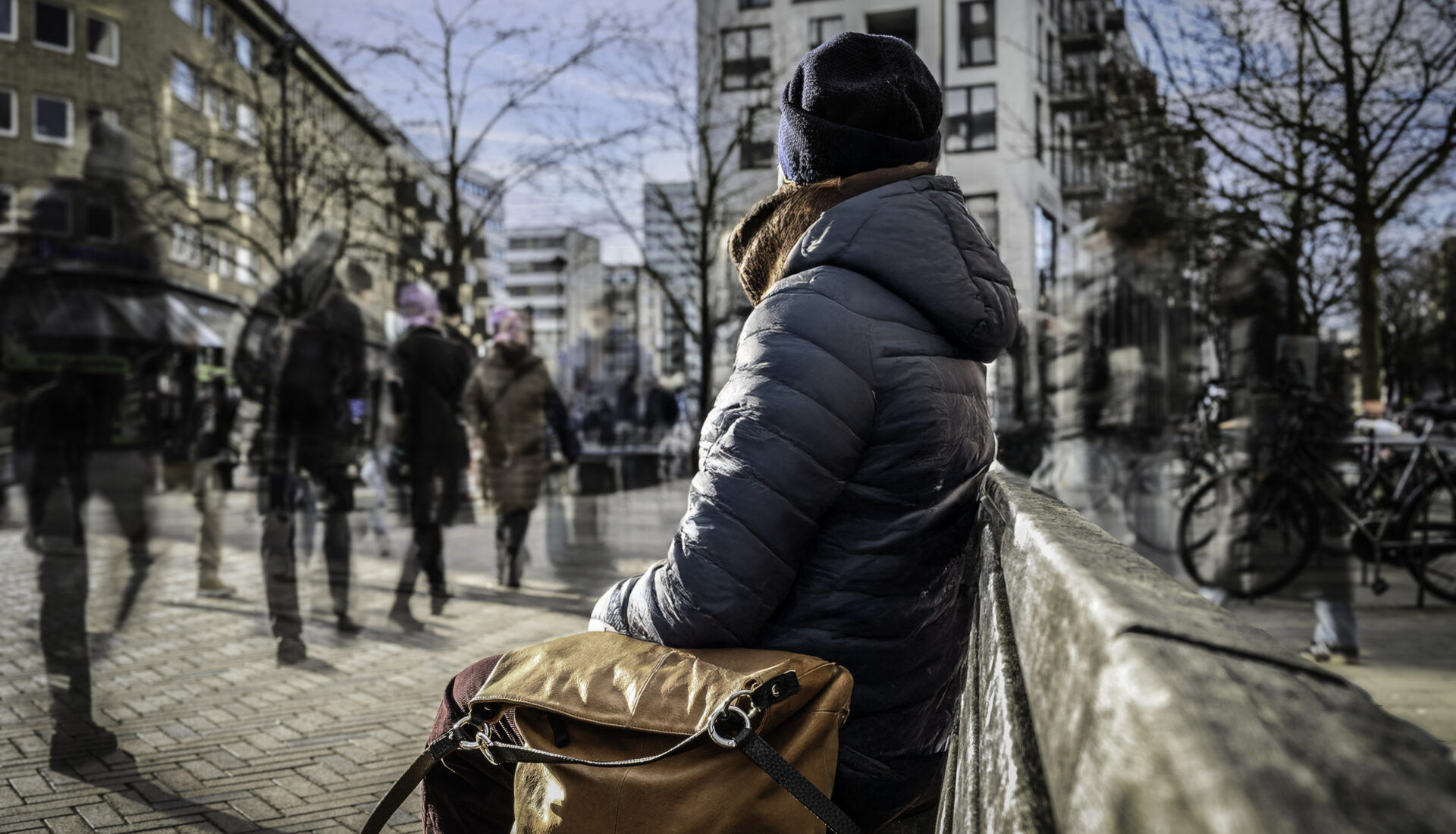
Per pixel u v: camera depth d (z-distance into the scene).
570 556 8.84
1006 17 36.97
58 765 3.48
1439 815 0.31
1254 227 12.56
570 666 1.35
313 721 4.02
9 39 33.97
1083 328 7.62
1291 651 0.48
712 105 25.36
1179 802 0.36
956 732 1.21
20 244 5.96
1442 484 6.22
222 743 3.74
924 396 1.36
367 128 23.50
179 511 13.42
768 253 1.63
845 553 1.37
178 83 34.22
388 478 11.43
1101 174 14.01
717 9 28.05
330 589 5.92
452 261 20.44
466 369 6.63
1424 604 6.38
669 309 23.75
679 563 1.35
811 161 1.59
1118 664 0.48
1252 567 6.18
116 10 34.12
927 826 1.45
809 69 1.60
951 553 1.45
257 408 5.89
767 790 1.21
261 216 26.20
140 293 6.62
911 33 37.81
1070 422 7.75
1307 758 0.35
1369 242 11.77
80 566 4.15
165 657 5.13
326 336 5.89
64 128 34.75
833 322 1.36
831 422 1.32
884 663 1.38
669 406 16.56
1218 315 6.66
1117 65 13.87
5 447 8.91
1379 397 11.69
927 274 1.38
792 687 1.23
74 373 6.15
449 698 1.59
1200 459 7.31
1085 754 0.47
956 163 37.00
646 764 1.21
